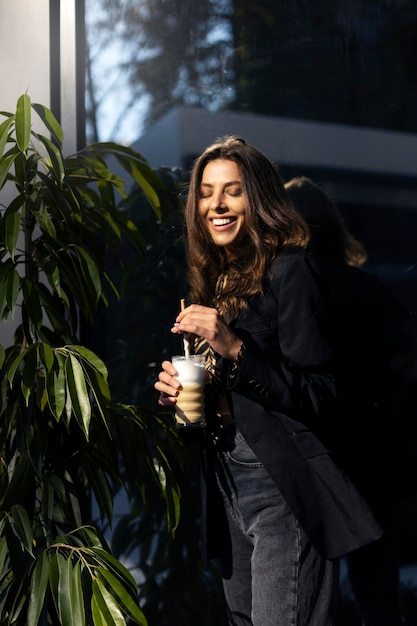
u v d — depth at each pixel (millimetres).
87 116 3379
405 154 3449
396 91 3441
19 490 2646
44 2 3270
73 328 2832
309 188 3422
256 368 2385
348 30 3438
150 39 3441
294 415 2500
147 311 3422
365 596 3365
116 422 2848
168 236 3416
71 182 2768
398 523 3367
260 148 3447
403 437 3383
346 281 3408
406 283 3438
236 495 2580
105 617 2314
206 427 2646
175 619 3383
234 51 3445
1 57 3238
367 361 3389
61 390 2398
